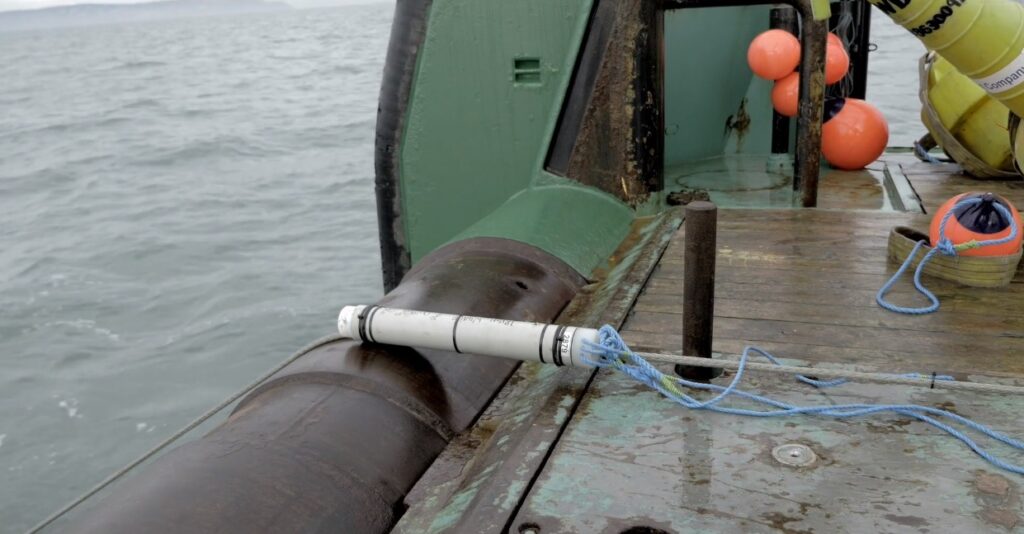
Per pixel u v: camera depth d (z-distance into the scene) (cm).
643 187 580
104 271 1464
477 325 322
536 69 569
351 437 306
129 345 1147
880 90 2350
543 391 328
